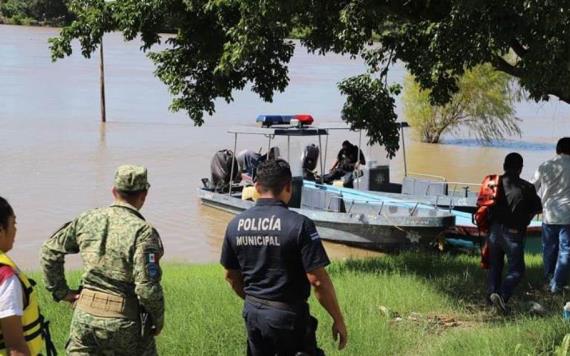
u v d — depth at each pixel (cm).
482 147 3144
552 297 842
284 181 437
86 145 2716
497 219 780
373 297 803
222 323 665
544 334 619
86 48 1013
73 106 3831
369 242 1484
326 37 939
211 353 606
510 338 615
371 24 895
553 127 3897
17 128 3062
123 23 972
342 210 1595
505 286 770
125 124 3328
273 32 894
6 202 380
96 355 442
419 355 620
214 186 1889
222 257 450
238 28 820
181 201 1892
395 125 1042
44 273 454
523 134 3606
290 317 426
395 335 659
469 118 3200
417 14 891
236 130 1792
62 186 1995
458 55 777
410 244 1448
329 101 4375
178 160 2475
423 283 884
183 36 990
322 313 704
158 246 439
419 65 934
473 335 639
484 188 789
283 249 422
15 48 7381
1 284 358
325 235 1531
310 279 421
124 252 435
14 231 385
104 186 2011
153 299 427
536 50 707
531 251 1427
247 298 439
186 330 648
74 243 452
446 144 3212
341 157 1914
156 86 4869
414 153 2944
